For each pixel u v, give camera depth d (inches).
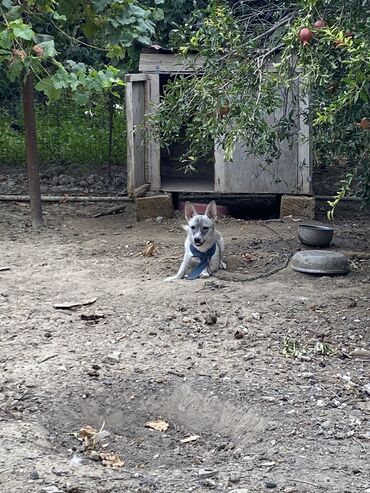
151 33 223.3
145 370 123.1
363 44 108.3
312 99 161.5
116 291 161.0
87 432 107.2
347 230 211.8
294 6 164.4
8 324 142.9
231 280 167.0
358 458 98.4
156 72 222.8
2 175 278.7
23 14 200.5
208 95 147.9
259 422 107.9
